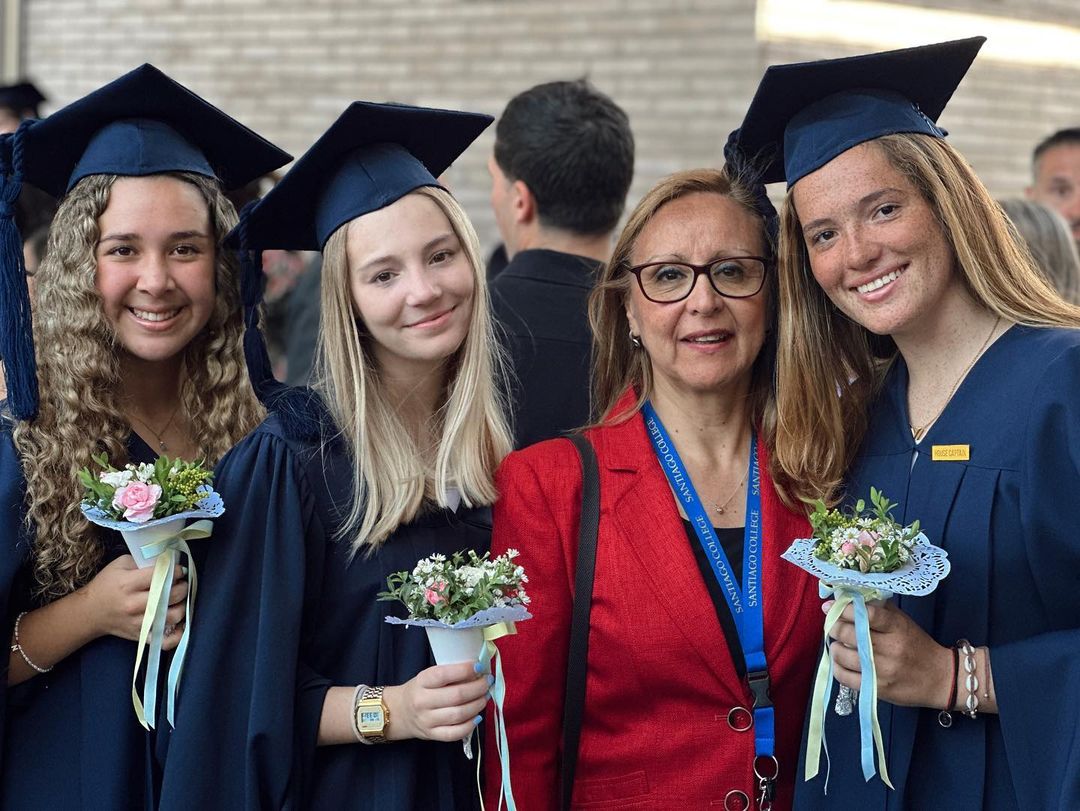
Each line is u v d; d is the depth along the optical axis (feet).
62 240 8.74
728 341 8.77
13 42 26.84
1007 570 7.86
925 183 8.13
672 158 23.86
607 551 8.62
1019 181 26.25
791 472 8.80
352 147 8.59
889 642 7.64
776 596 8.57
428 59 25.08
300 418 8.52
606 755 8.50
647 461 8.91
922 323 8.36
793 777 8.57
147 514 7.79
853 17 23.90
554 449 8.98
